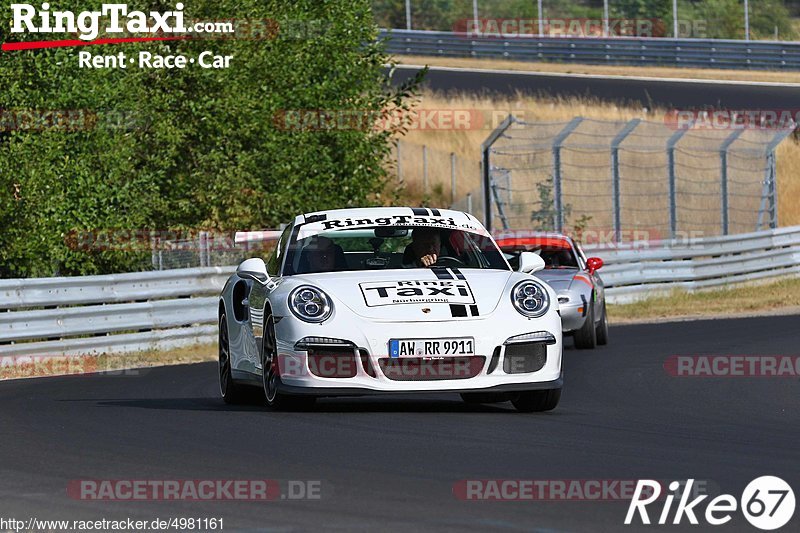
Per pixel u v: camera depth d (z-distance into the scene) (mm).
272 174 72250
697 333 61031
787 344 53125
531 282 31422
